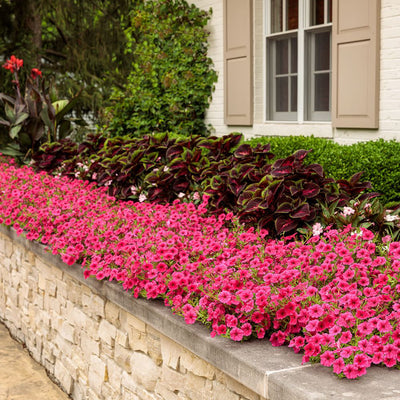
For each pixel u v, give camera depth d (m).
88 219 4.48
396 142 5.73
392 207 3.97
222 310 2.70
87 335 3.91
